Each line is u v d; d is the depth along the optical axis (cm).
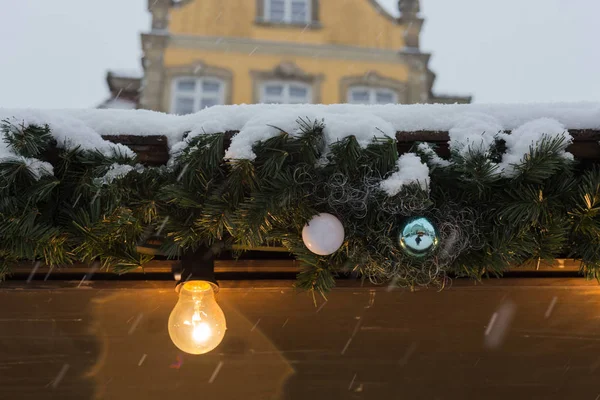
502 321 250
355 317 249
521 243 182
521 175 181
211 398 270
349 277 228
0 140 186
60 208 189
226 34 1115
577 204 183
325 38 1138
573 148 192
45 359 255
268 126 182
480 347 259
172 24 1109
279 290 235
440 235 180
